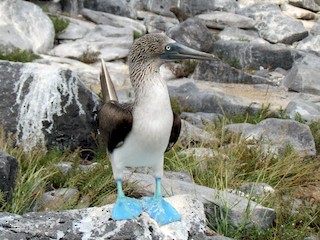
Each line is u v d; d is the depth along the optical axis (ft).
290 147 9.16
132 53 5.26
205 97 12.84
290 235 6.77
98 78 15.69
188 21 19.27
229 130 10.06
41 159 7.96
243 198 7.21
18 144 8.25
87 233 5.50
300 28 22.18
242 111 12.56
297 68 16.61
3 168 6.40
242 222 6.72
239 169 8.50
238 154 8.77
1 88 8.77
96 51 17.87
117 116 5.16
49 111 8.71
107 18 21.13
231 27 22.07
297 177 8.56
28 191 6.78
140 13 22.90
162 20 22.34
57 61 16.29
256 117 11.96
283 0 24.84
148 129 5.14
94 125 8.95
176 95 13.46
